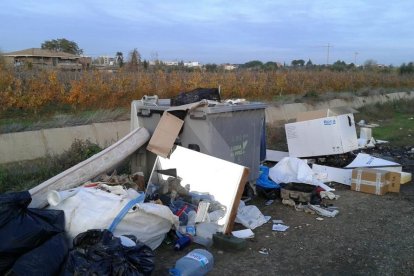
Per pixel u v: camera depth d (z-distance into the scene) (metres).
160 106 6.23
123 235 4.06
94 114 11.17
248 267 4.28
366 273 4.23
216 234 4.74
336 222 5.68
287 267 4.32
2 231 3.53
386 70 45.84
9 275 3.46
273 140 11.41
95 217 4.07
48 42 50.75
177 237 4.68
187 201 5.24
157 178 5.68
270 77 22.00
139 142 5.90
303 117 9.05
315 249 4.78
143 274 3.52
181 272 3.87
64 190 4.55
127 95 13.88
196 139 5.76
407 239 5.12
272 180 6.88
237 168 5.18
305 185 6.51
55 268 3.53
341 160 8.55
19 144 8.32
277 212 6.04
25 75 13.09
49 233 3.72
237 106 6.05
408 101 24.81
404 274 4.22
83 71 14.80
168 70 22.36
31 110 11.83
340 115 8.55
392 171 7.42
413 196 6.99
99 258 3.32
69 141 9.16
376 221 5.75
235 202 5.05
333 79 26.06
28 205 4.05
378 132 14.00
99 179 5.31
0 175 6.34
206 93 6.65
